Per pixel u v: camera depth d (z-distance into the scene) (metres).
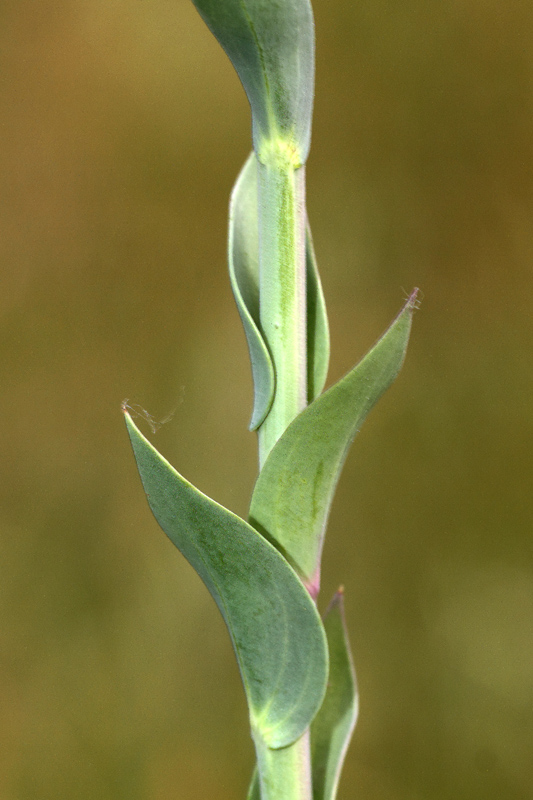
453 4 0.56
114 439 0.59
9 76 0.57
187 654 0.60
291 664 0.27
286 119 0.27
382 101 0.57
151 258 0.57
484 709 0.59
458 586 0.59
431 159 0.57
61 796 0.59
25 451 0.59
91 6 0.57
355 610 0.60
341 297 0.56
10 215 0.57
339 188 0.56
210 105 0.57
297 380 0.27
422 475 0.59
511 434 0.58
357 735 0.60
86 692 0.60
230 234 0.28
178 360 0.57
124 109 0.57
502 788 0.59
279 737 0.27
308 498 0.27
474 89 0.56
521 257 0.56
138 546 0.60
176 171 0.57
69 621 0.60
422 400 0.59
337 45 0.56
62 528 0.60
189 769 0.59
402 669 0.59
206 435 0.57
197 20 0.57
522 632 0.58
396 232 0.57
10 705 0.60
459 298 0.57
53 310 0.58
